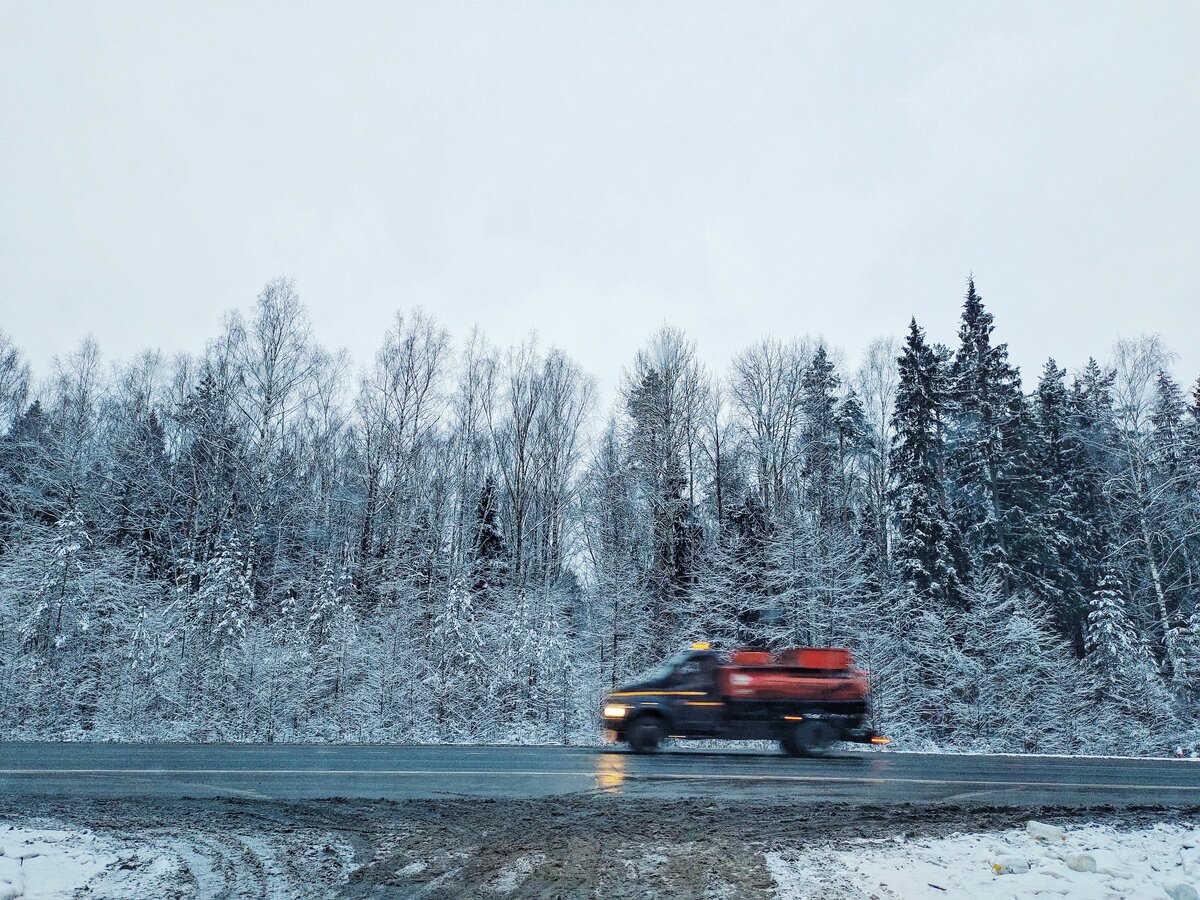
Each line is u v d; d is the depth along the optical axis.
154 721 23.25
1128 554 34.72
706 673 17.08
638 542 35.62
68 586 25.55
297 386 35.28
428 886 6.79
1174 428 35.47
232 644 25.28
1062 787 12.56
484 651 28.03
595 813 9.79
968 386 37.72
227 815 9.52
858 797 11.19
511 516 39.44
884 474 38.78
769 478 37.28
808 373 42.34
